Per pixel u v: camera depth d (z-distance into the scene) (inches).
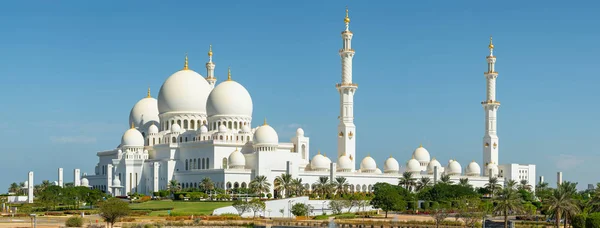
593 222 7691.9
